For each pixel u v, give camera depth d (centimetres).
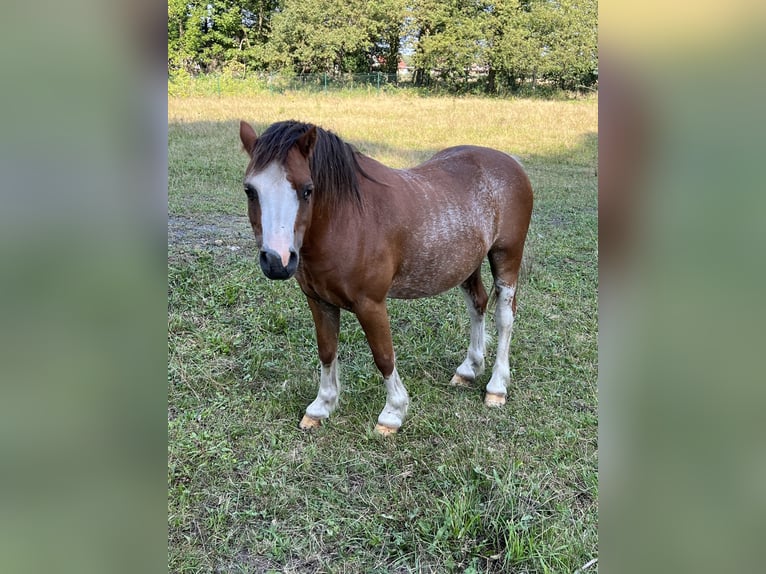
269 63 2159
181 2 2000
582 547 204
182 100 1427
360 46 2219
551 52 2016
